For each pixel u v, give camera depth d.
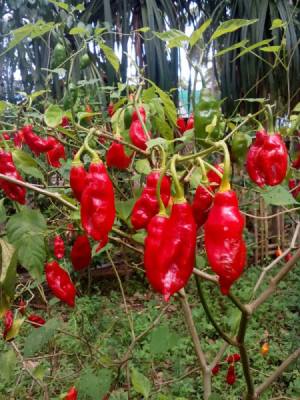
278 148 0.25
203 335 0.86
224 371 0.73
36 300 0.90
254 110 0.96
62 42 0.39
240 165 0.28
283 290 0.98
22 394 0.62
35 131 0.46
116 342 0.74
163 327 0.38
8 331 0.37
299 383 0.69
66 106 0.38
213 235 0.19
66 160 0.50
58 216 0.59
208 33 1.00
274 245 1.12
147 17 0.95
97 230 0.22
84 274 1.06
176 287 0.19
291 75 0.93
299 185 0.42
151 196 0.24
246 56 0.94
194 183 0.28
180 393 0.67
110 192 0.22
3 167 0.30
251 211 0.98
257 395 0.33
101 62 0.93
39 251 0.26
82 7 0.41
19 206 0.31
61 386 0.63
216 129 0.27
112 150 0.33
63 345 0.71
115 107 0.40
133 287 1.06
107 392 0.42
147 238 0.20
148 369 0.71
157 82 0.94
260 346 0.79
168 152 0.31
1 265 0.26
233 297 0.25
